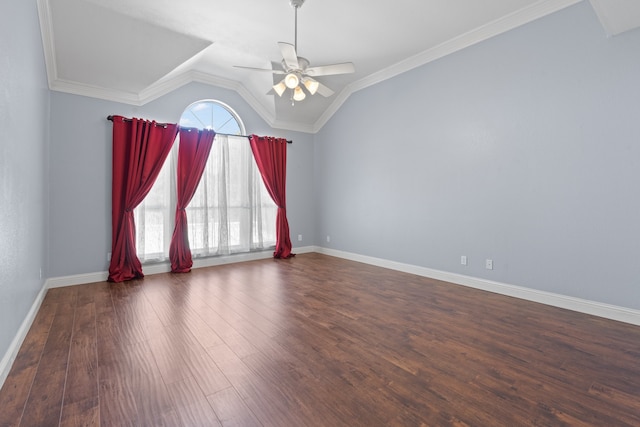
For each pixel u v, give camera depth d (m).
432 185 4.27
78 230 3.99
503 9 3.30
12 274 2.01
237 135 5.30
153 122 4.39
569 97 3.04
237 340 2.39
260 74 4.95
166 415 1.55
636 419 1.53
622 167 2.75
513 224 3.46
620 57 2.74
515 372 1.95
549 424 1.49
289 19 3.50
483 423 1.50
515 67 3.42
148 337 2.43
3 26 1.75
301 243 6.29
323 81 5.20
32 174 2.72
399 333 2.52
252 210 5.55
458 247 3.99
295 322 2.74
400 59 4.48
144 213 4.43
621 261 2.76
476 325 2.68
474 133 3.79
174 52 3.98
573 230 3.04
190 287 3.83
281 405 1.63
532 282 3.33
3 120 1.76
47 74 3.56
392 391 1.75
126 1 3.14
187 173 4.76
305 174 6.31
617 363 2.05
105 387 1.78
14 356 2.06
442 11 3.35
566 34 3.05
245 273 4.56
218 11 3.33
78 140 3.99
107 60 3.77
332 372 1.95
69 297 3.42
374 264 5.15
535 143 3.28
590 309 2.93
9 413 1.55
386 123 4.89
